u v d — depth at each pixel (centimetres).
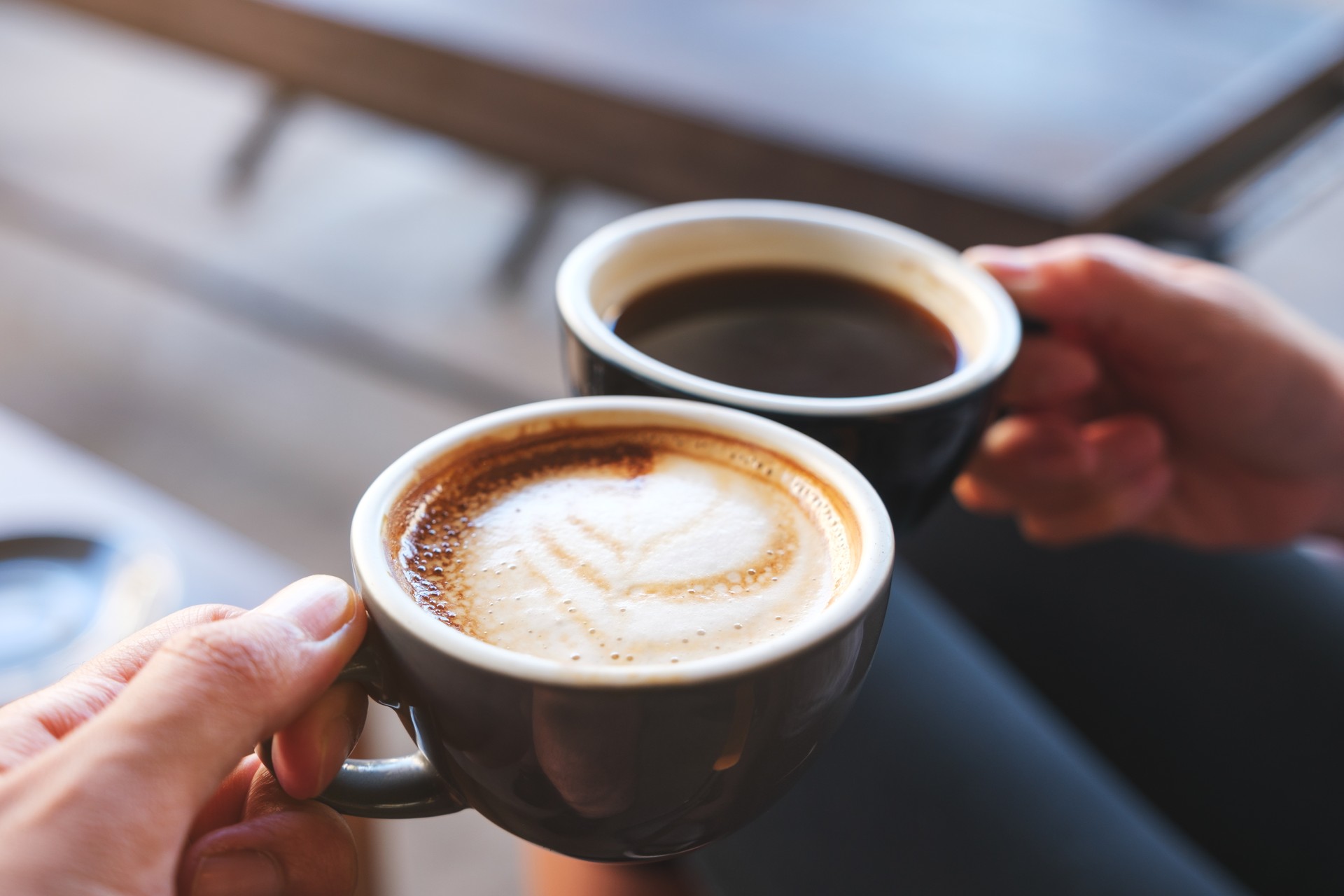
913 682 52
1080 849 46
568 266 42
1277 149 86
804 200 76
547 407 36
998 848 46
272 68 101
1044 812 47
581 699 30
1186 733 57
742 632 33
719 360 42
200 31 105
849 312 44
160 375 152
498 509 35
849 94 82
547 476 36
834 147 73
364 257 180
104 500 68
